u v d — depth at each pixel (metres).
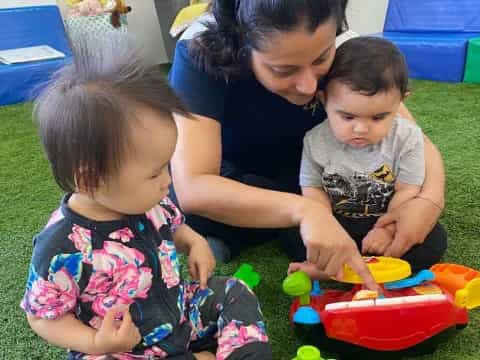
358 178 0.94
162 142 0.60
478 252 1.01
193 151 0.90
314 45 0.72
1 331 0.90
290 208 0.80
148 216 0.70
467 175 1.33
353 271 0.77
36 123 0.60
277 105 0.99
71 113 0.57
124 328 0.62
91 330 0.63
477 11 2.30
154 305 0.68
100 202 0.62
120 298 0.66
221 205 0.85
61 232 0.63
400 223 0.88
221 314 0.74
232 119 1.03
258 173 1.14
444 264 0.85
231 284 0.76
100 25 2.55
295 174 1.13
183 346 0.70
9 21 2.71
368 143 0.90
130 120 0.57
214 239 1.04
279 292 0.95
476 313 0.85
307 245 0.75
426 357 0.77
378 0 2.59
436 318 0.74
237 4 0.81
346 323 0.73
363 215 0.97
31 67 2.42
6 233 1.25
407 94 0.90
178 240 0.80
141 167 0.59
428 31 2.38
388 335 0.73
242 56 0.86
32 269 0.63
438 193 0.91
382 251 0.88
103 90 0.58
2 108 2.37
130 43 0.66
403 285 0.81
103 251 0.64
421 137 0.94
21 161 1.73
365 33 2.63
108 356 0.68
